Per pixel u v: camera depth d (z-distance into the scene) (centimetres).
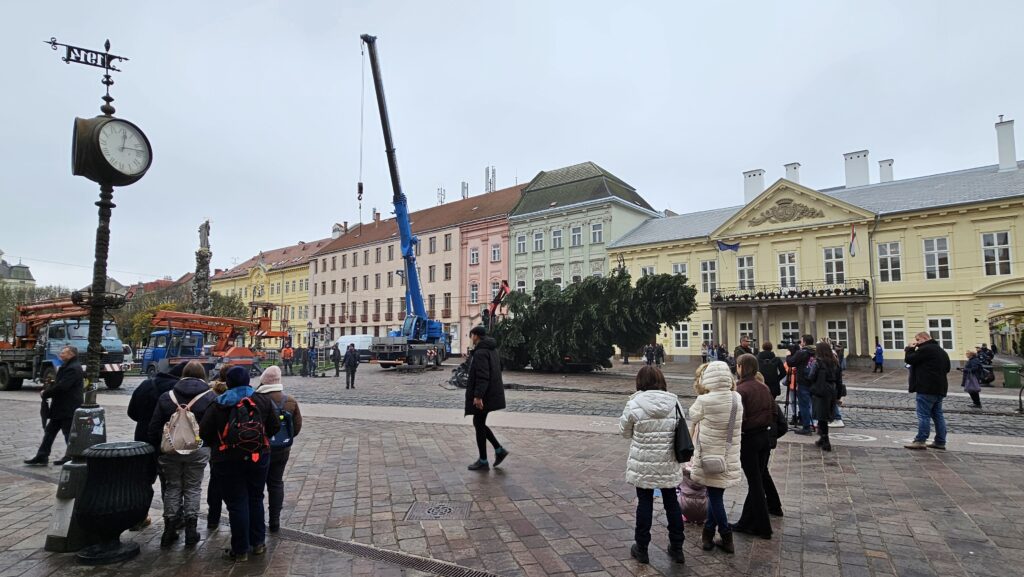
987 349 2281
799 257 3769
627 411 474
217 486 568
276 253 9606
